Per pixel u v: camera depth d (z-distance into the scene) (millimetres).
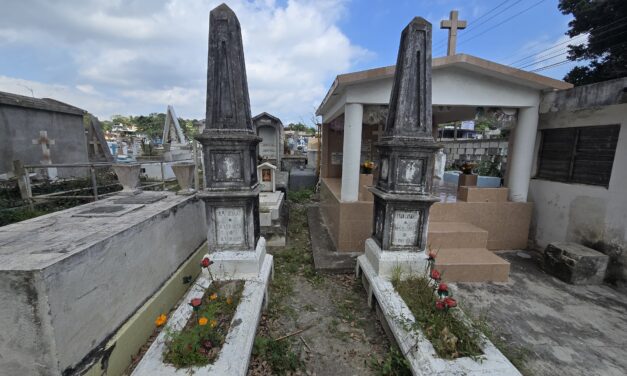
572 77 9641
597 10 8422
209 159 2932
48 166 5348
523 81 4242
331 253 4543
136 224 2566
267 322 2967
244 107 2922
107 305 2143
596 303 3303
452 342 2092
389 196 3035
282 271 4188
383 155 3355
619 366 2385
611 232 3732
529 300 3352
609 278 3736
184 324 2291
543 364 2400
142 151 17391
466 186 4934
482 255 3969
